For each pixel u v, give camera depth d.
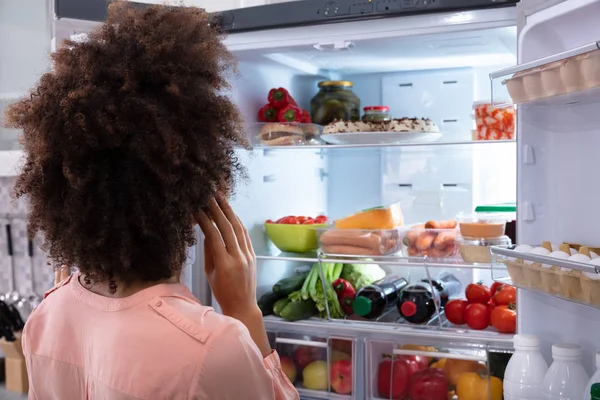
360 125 1.75
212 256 1.00
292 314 1.78
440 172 2.06
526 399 1.33
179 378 0.77
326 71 2.13
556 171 1.37
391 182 2.14
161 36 0.87
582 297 1.12
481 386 1.62
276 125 1.79
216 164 0.89
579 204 1.32
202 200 0.89
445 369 1.72
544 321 1.40
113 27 0.89
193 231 0.91
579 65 1.07
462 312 1.70
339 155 2.25
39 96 0.87
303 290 1.84
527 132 1.39
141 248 0.85
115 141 0.81
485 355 1.61
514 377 1.34
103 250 0.84
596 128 1.27
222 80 0.94
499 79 1.34
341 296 1.85
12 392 2.09
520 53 1.35
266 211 1.96
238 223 0.99
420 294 1.72
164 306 0.83
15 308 2.20
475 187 2.02
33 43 1.86
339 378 1.77
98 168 0.82
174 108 0.85
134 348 0.80
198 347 0.79
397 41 1.62
